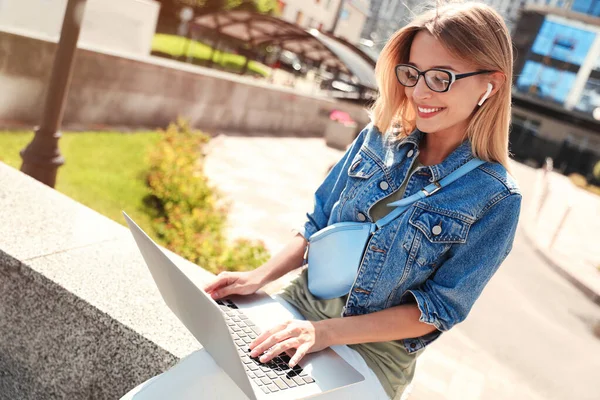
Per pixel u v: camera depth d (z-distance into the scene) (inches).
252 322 55.5
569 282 362.9
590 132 1093.8
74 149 287.1
